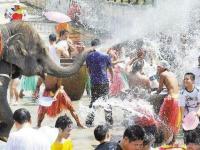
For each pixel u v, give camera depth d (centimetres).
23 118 1252
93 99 2203
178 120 1811
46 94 2094
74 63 1684
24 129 1246
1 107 1577
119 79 2273
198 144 1192
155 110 1936
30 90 2852
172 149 1322
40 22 3981
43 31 3922
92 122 2180
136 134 1073
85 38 4106
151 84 2219
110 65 2205
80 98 2647
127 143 1080
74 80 2569
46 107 2078
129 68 2286
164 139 1516
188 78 1806
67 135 1377
